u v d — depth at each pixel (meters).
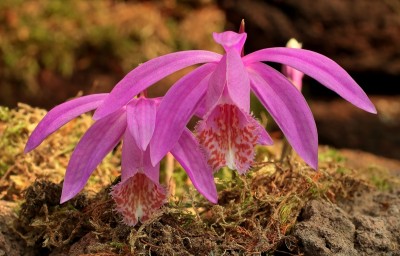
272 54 0.32
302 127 0.32
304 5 0.94
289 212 0.35
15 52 0.92
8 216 0.38
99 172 0.43
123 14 0.98
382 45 0.95
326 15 0.94
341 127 0.93
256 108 0.84
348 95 0.31
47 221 0.36
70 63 0.94
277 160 0.41
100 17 0.96
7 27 0.94
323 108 0.96
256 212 0.36
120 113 0.33
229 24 0.99
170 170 0.43
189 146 0.32
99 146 0.32
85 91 0.92
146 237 0.33
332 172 0.40
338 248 0.34
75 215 0.36
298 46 0.41
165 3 1.00
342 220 0.35
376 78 0.97
